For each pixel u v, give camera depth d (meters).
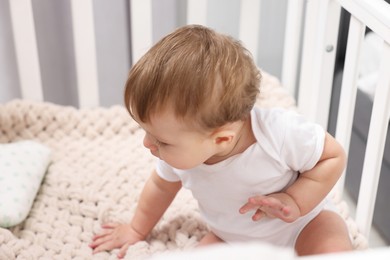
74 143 1.34
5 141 1.34
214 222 0.97
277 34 1.61
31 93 1.39
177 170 0.93
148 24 1.38
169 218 1.09
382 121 0.95
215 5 1.55
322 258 0.39
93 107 1.43
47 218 1.09
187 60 0.75
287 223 0.93
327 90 1.23
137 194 1.16
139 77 0.76
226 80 0.76
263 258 0.38
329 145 0.87
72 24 1.43
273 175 0.87
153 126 0.78
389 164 1.32
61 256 1.00
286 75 1.45
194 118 0.76
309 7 1.23
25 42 1.33
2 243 0.99
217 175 0.88
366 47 1.45
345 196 1.54
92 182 1.19
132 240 1.03
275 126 0.86
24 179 1.13
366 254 0.39
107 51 1.53
